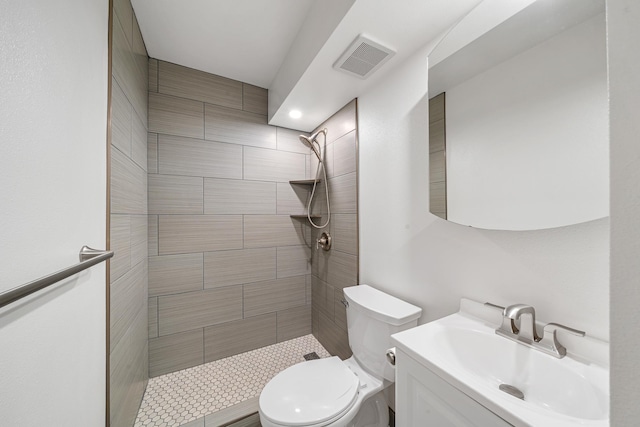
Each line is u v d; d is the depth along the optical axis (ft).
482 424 1.74
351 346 4.17
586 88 2.10
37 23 1.58
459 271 3.16
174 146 5.43
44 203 1.65
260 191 6.43
